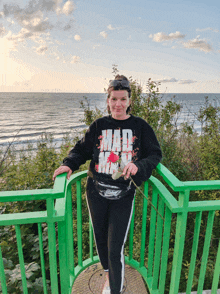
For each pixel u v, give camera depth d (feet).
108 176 4.54
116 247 4.58
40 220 3.65
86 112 12.69
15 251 9.55
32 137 102.63
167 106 11.57
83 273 6.10
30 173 13.15
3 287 4.06
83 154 4.99
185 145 12.21
